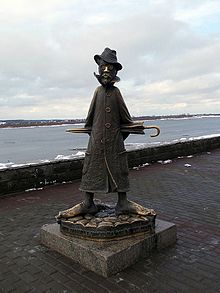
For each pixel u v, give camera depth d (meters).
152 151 12.56
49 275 3.79
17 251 4.46
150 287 3.50
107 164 4.40
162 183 8.91
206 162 12.73
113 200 7.15
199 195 7.50
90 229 4.14
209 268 3.90
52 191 8.18
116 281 3.64
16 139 73.88
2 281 3.68
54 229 4.62
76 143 51.09
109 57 4.39
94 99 4.58
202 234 5.00
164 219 5.72
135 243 4.09
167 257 4.20
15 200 7.33
